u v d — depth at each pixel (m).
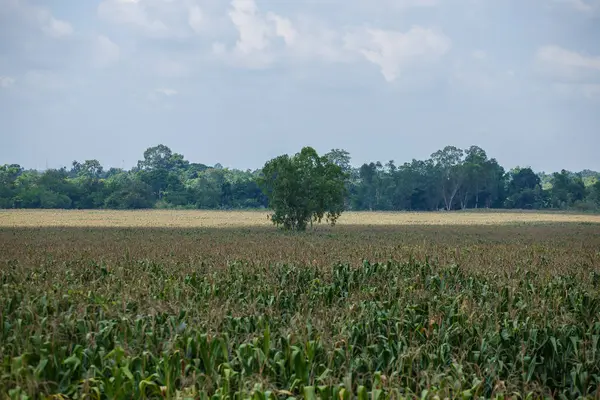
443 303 26.27
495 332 21.61
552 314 25.16
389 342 20.58
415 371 19.17
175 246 64.38
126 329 20.58
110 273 37.31
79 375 17.81
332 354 18.88
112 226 127.62
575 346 20.66
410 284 32.34
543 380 19.69
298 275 34.72
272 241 76.31
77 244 69.38
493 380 18.64
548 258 52.72
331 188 100.06
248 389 16.70
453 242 81.06
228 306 24.75
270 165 102.19
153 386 16.97
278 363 18.27
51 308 24.61
